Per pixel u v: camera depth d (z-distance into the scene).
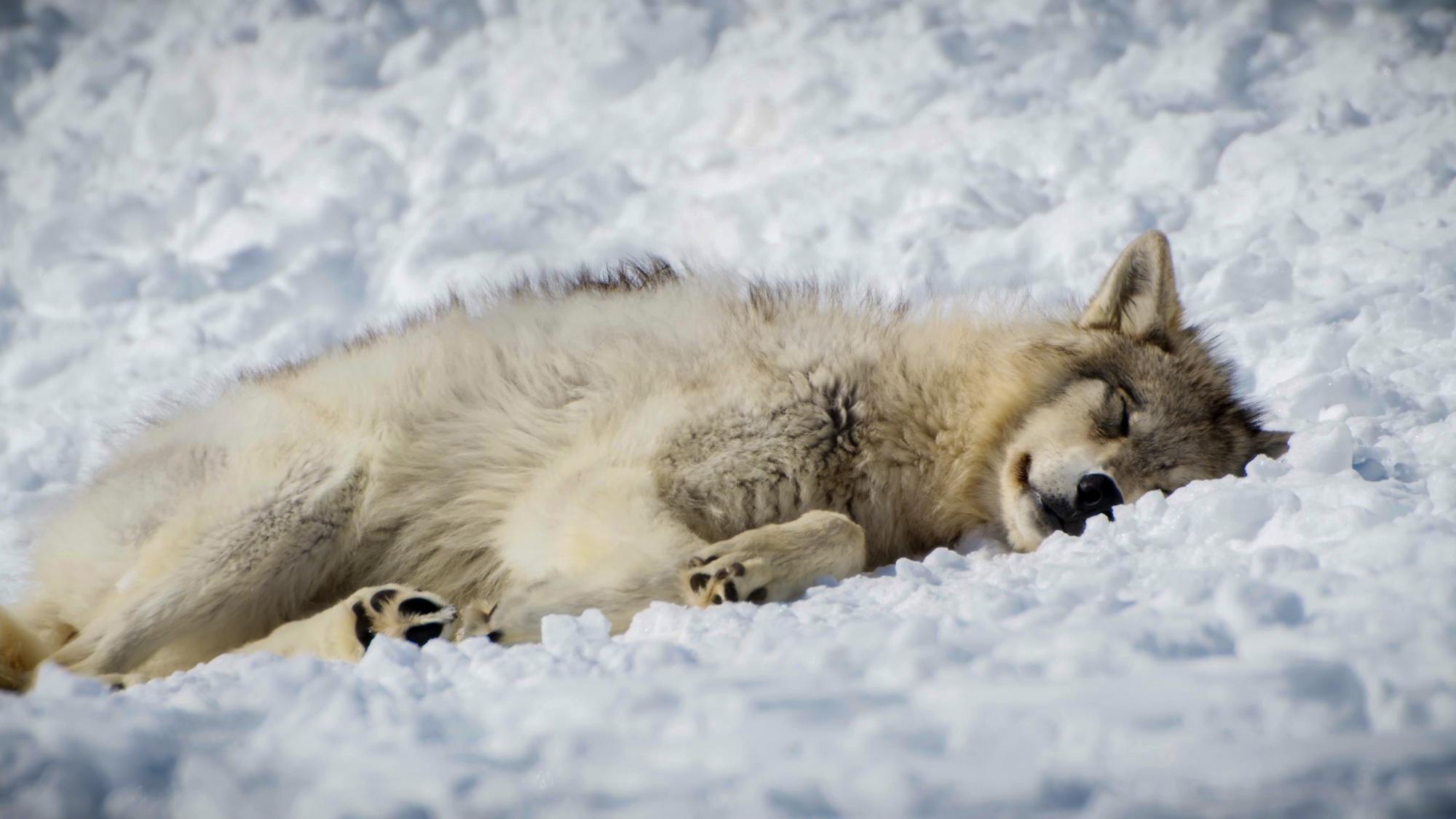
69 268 22.80
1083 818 3.85
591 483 8.98
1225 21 26.06
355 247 22.89
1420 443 10.22
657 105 27.42
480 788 4.38
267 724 5.36
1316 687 4.45
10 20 34.59
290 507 9.35
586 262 20.75
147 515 9.48
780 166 24.03
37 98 31.81
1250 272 16.70
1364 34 25.16
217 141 29.45
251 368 13.95
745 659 5.88
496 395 10.01
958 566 8.45
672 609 7.18
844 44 27.98
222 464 9.59
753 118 26.05
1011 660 5.24
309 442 9.59
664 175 24.62
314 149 26.28
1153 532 7.96
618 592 8.15
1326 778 3.90
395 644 6.57
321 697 5.62
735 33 29.31
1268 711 4.39
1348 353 13.83
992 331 10.56
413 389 10.02
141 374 19.56
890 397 9.74
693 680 5.34
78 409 18.09
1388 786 3.79
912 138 23.91
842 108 26.09
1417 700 4.30
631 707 5.05
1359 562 6.21
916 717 4.66
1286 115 23.19
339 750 4.93
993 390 9.93
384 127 26.92
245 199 25.47
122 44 33.25
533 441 9.76
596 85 28.19
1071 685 4.78
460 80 29.27
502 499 9.80
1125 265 10.58
